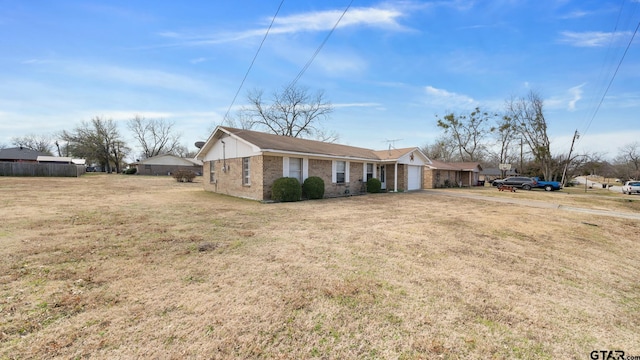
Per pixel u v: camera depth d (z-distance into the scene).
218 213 8.51
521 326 2.61
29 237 5.21
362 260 4.37
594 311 2.96
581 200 15.98
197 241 5.23
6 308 2.66
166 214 8.09
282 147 12.56
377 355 2.13
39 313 2.60
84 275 3.52
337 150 16.62
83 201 10.57
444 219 8.24
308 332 2.41
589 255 5.05
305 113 31.00
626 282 3.80
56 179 24.12
